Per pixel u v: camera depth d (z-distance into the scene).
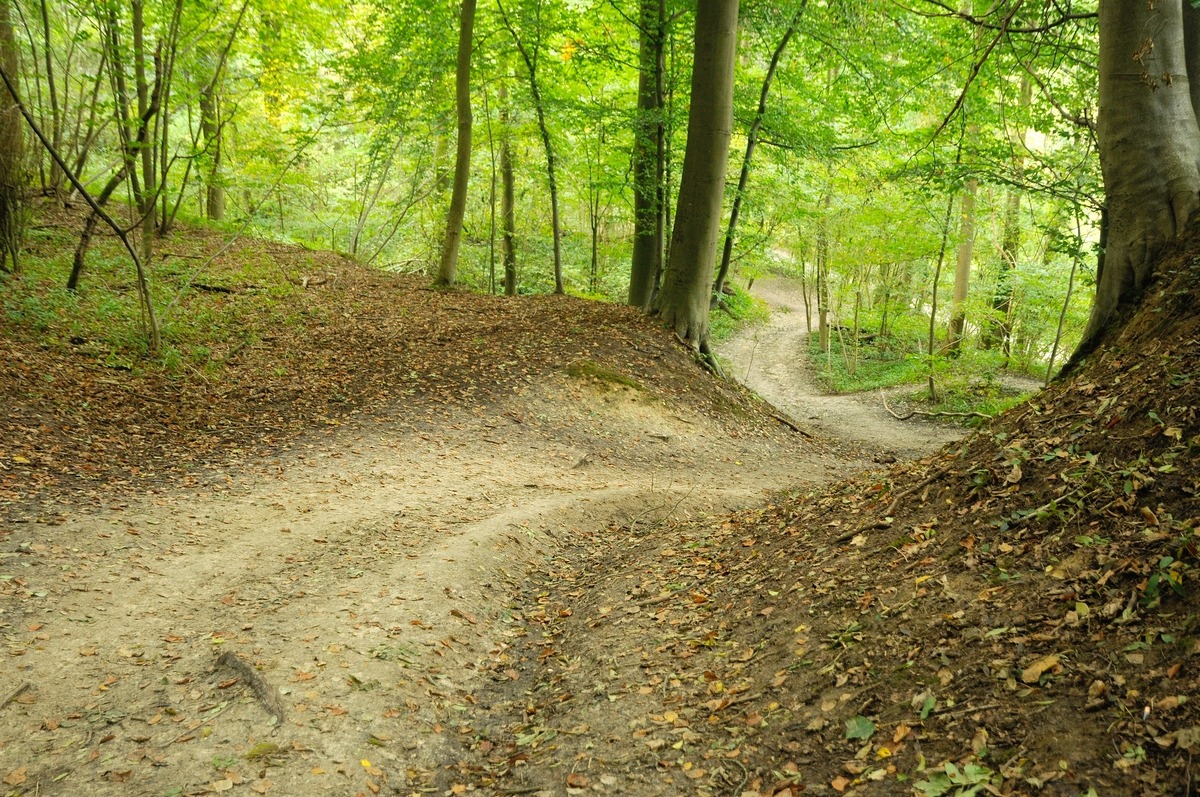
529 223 30.19
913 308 34.06
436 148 27.97
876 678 3.87
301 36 21.17
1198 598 3.27
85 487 8.27
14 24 15.02
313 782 4.00
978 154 13.12
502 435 12.09
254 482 9.14
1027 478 4.75
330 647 5.31
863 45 17.30
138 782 3.90
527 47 20.84
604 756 4.07
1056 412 5.27
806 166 23.62
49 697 4.58
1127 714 2.98
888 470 6.93
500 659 5.75
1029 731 3.12
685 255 16.88
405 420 12.01
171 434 10.62
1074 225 19.73
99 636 5.34
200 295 17.14
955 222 22.83
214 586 6.30
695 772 3.73
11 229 14.77
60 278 15.41
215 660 5.08
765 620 4.93
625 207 27.67
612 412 13.82
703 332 17.23
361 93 22.03
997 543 4.39
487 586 6.84
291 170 26.66
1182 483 3.91
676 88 20.03
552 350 15.39
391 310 18.23
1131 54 6.12
